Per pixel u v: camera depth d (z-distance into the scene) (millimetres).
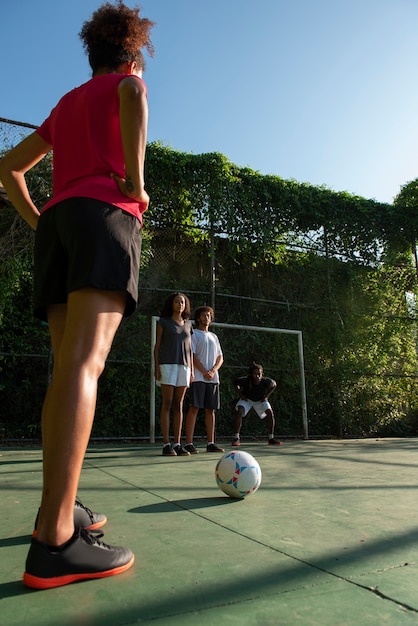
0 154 4891
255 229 7035
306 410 6672
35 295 1283
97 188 1198
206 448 4641
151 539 1380
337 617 872
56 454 1035
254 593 981
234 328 6723
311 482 2467
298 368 6977
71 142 1285
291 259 7383
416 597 966
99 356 1127
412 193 8289
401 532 1470
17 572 1109
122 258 1168
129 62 1398
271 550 1276
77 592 982
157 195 6410
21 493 2146
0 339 5500
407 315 8047
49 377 5621
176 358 3969
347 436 7160
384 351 7668
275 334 6992
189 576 1076
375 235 7875
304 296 7391
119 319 1187
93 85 1294
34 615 876
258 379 5137
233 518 1647
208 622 850
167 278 6582
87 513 1467
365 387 7457
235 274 7055
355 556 1225
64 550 1021
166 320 4055
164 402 3949
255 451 4270
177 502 1929
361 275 7785
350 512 1753
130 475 2689
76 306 1133
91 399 1081
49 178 5223
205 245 6852
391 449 4477
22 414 5590
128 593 978
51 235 1241
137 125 1187
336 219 7648
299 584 1032
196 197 6621
